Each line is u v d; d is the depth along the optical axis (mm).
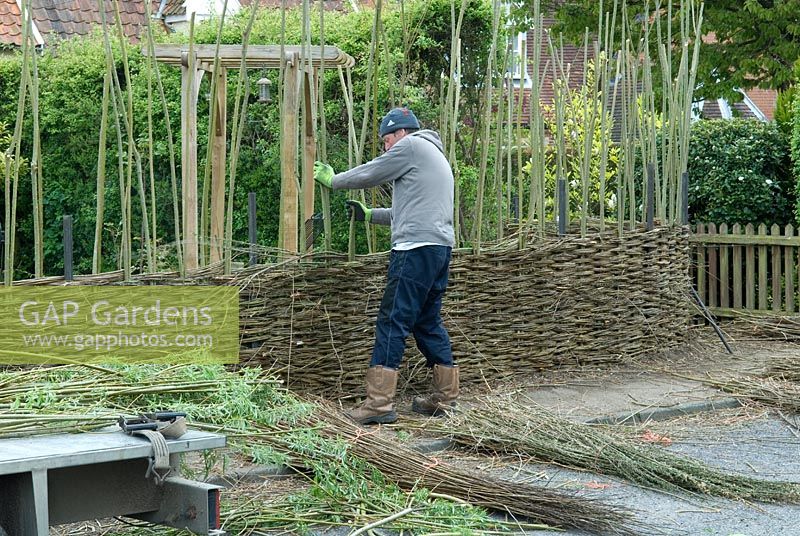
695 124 11883
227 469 5469
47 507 3273
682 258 9625
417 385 7516
